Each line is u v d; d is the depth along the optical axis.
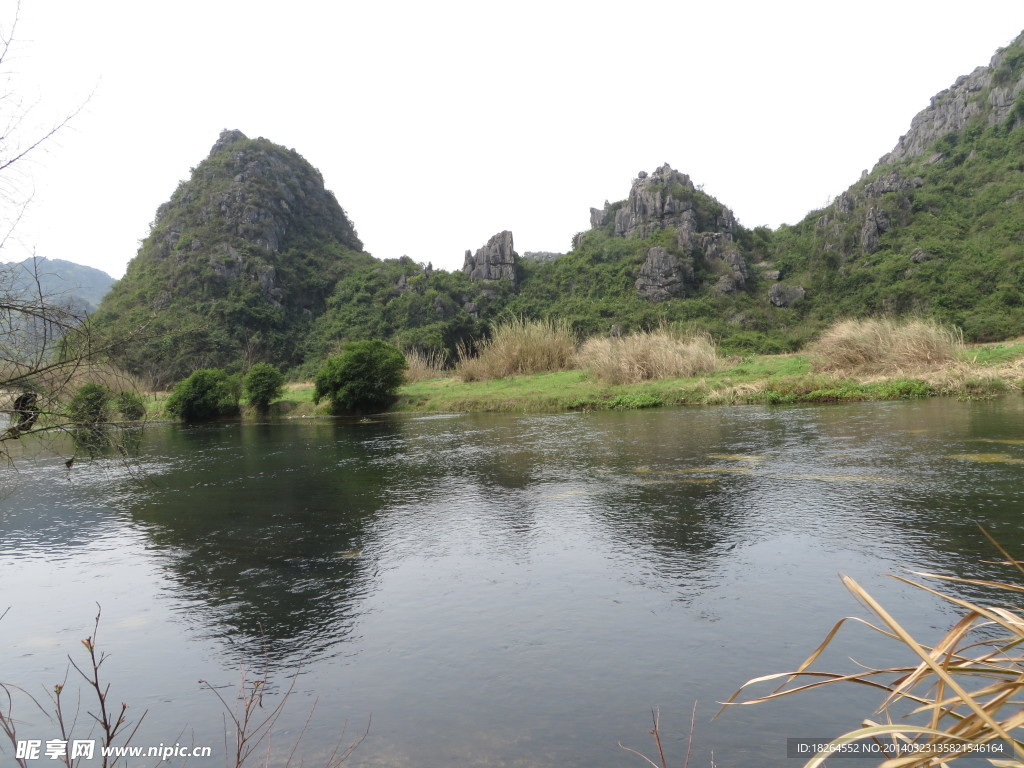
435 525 5.59
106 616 3.89
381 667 3.12
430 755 2.43
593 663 3.05
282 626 3.64
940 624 3.20
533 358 26.14
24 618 3.91
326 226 79.12
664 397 16.45
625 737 2.48
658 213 63.72
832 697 2.70
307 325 59.91
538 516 5.72
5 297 2.90
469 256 64.25
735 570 4.12
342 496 7.00
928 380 14.47
